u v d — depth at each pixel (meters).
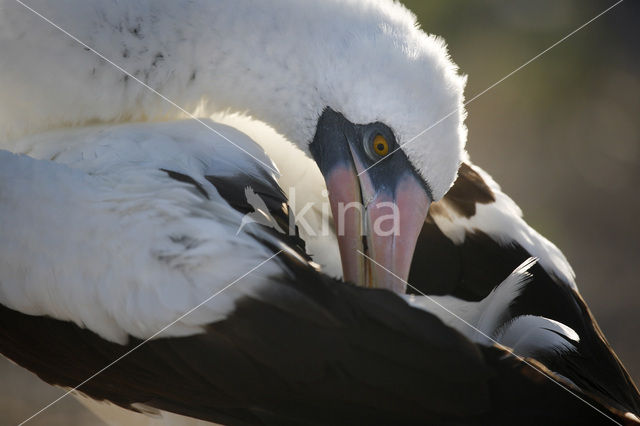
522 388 5.30
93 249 5.94
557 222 16.64
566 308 7.40
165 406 6.22
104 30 7.20
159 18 7.28
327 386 5.53
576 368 6.66
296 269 5.69
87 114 7.30
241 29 7.34
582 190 17.62
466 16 20.16
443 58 7.11
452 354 5.31
